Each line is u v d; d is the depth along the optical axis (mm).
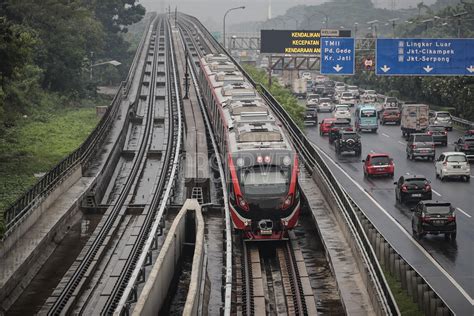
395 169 125438
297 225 77188
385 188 109000
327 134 171875
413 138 135250
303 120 170125
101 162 105125
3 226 59312
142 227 76750
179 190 96062
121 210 83875
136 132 143750
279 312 55875
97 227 76938
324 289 59500
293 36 185000
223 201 84125
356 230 63344
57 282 62125
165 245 59219
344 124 158500
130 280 55250
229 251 63281
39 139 125188
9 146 116000
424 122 163125
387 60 111000
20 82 150625
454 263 69875
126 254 69875
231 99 98875
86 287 61438
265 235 70375
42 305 57125
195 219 72250
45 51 174125
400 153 143625
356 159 137250
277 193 70375
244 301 56969
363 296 54344
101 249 70000
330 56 124312
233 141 75875
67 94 184625
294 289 59594
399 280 63094
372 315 50688
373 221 88125
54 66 179750
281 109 129750
